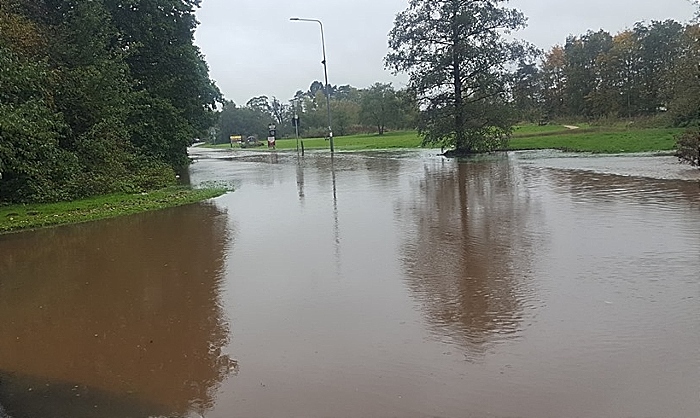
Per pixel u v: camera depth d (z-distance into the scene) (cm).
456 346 529
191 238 1152
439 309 635
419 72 3594
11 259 1033
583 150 3259
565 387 437
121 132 2288
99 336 617
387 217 1276
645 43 6669
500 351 511
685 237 903
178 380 497
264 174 2717
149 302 728
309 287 750
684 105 3738
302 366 505
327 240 1049
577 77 7619
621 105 6775
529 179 1916
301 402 441
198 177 2750
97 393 481
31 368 540
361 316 625
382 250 945
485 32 3475
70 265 962
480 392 438
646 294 637
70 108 2128
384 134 9250
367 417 413
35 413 450
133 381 500
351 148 5325
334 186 1983
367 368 493
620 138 3688
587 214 1167
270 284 775
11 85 1770
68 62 2233
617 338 520
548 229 1038
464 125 3525
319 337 571
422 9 3528
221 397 459
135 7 2833
